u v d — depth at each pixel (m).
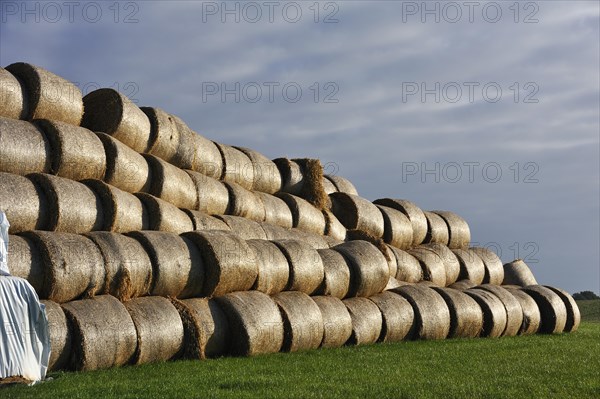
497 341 46.44
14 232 32.50
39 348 27.28
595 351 41.44
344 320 40.69
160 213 39.12
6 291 26.17
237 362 33.19
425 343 43.78
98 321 29.89
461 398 25.95
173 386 26.27
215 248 35.94
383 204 61.00
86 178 37.47
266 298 37.34
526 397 26.42
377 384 28.14
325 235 53.12
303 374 30.28
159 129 43.88
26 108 37.09
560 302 55.94
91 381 27.00
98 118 41.69
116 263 31.91
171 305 33.59
